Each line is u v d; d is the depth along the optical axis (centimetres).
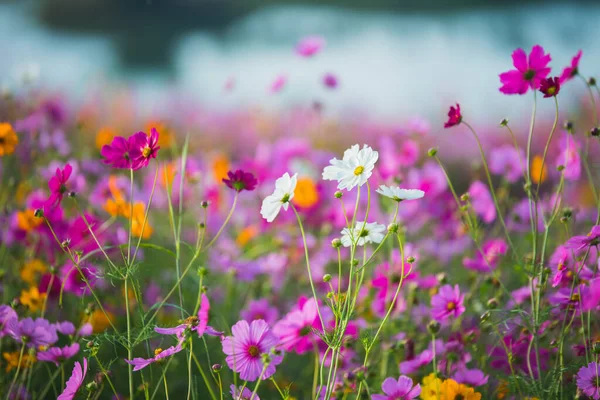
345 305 259
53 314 302
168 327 271
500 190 329
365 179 258
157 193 342
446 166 516
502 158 326
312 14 1355
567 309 273
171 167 332
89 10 1285
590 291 267
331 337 261
